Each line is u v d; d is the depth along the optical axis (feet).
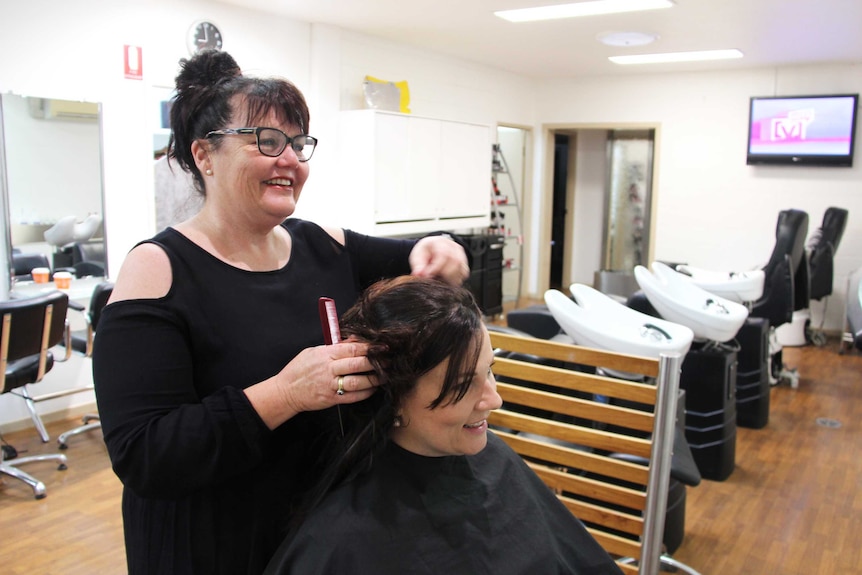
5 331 9.09
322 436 3.35
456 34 16.83
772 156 20.54
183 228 3.23
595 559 3.84
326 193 16.55
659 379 4.89
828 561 8.36
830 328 20.51
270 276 3.42
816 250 18.01
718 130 21.66
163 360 2.90
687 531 9.05
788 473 10.95
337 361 2.77
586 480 5.62
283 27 15.17
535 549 3.50
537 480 3.87
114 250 12.75
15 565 7.86
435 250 3.98
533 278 25.81
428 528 3.19
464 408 3.02
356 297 3.97
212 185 3.21
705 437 10.57
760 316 14.89
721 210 21.91
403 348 2.87
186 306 3.03
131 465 2.76
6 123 11.09
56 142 11.74
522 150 24.66
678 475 6.14
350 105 17.08
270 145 3.05
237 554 3.19
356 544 2.99
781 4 13.16
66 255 12.17
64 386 12.44
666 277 10.65
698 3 13.26
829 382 15.97
